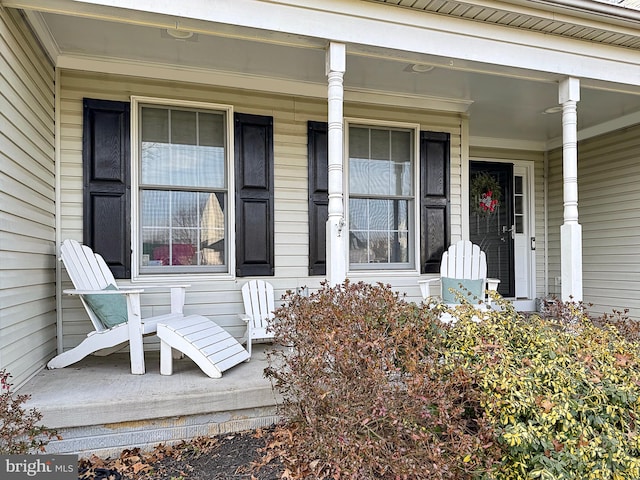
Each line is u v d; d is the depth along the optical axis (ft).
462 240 15.35
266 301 13.00
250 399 8.82
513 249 20.53
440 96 14.88
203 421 8.63
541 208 20.90
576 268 11.64
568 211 11.76
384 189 14.84
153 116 12.46
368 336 6.81
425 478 5.80
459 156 15.78
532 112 16.57
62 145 11.64
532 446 6.21
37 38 9.91
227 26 8.89
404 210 15.15
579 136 18.92
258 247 13.25
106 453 8.04
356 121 14.40
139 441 8.23
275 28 9.04
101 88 11.93
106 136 11.92
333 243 9.71
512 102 15.46
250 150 13.20
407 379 6.37
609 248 18.06
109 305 10.31
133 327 9.75
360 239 14.49
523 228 20.94
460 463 6.13
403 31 9.91
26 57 9.30
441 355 7.40
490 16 10.33
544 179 20.89
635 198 16.97
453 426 6.09
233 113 13.01
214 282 12.76
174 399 8.32
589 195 19.02
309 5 9.25
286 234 13.66
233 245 12.95
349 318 7.11
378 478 6.14
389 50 9.96
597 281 18.61
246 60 12.09
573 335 8.46
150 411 8.19
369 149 14.74
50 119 11.16
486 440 6.38
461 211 15.81
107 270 11.32
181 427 8.48
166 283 12.32
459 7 9.94
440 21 10.19
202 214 12.86
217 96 12.91
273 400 8.97
